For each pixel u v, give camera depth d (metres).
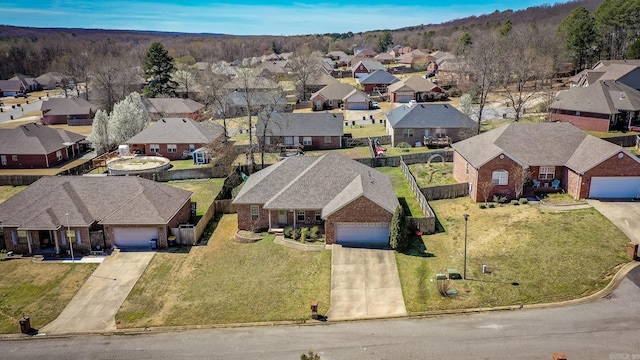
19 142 65.88
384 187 42.12
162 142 67.62
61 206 40.38
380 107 97.69
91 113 96.94
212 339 27.52
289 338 27.06
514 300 29.19
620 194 41.78
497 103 88.50
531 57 93.56
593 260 32.50
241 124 85.19
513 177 43.28
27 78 153.62
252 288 32.94
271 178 43.44
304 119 70.75
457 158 50.91
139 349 26.98
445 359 24.14
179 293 33.03
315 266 34.84
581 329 25.75
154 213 39.94
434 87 100.00
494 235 37.41
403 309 29.27
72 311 31.47
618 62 89.06
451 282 31.62
